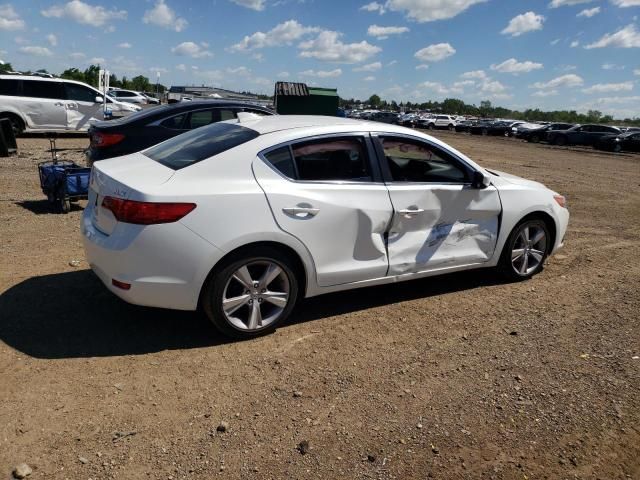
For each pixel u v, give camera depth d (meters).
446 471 2.63
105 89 14.39
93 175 4.05
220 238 3.53
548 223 5.39
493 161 19.47
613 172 17.72
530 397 3.30
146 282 3.47
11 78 15.91
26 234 6.07
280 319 3.96
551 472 2.66
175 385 3.25
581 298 4.99
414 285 5.15
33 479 2.44
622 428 3.02
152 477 2.50
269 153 3.85
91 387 3.17
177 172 3.63
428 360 3.71
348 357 3.70
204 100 8.74
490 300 4.85
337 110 23.30
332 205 3.95
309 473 2.57
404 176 4.43
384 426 2.96
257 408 3.07
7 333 3.73
